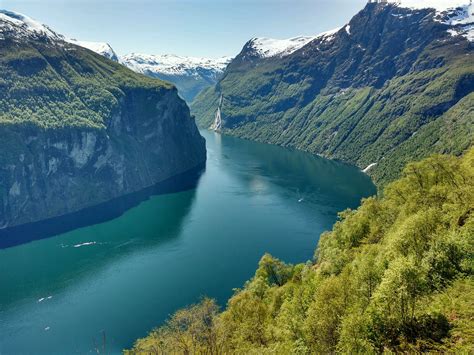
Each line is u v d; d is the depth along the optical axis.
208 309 89.38
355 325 42.53
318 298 53.47
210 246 159.75
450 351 34.91
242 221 187.62
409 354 37.38
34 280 136.12
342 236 95.00
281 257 147.25
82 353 98.69
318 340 49.22
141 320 111.62
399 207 83.50
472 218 53.88
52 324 110.94
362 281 53.09
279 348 55.97
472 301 40.00
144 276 136.75
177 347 56.66
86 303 121.00
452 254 48.38
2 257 156.12
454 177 76.19
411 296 41.69
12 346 102.00
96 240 171.88
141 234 177.00
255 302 78.06
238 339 66.00
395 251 56.50
